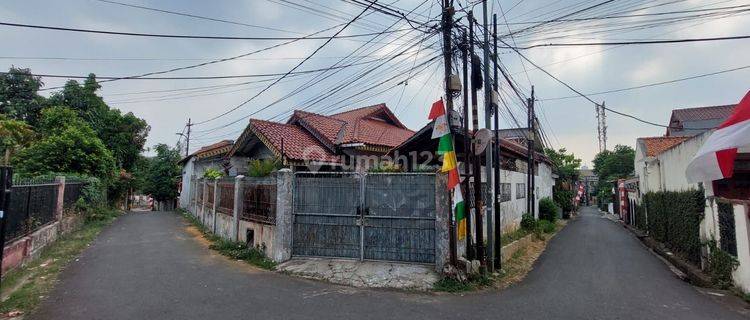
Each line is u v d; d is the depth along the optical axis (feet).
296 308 19.66
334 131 49.88
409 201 27.48
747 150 27.71
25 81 73.31
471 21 28.48
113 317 17.62
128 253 33.19
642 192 64.44
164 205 109.09
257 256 31.37
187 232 48.62
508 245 34.99
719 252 26.81
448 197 26.08
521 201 53.78
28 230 28.58
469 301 21.65
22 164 51.80
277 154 41.32
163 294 21.44
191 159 80.38
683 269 31.78
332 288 23.62
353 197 28.73
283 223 29.22
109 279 24.35
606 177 167.43
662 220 44.83
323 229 29.30
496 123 31.32
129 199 104.27
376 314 18.99
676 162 38.91
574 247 45.50
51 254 31.12
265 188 32.42
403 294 22.66
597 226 76.84
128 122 85.25
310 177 29.86
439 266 25.70
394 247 27.63
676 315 19.97
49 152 53.67
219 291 22.38
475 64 28.40
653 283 27.32
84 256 31.42
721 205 26.99
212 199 49.16
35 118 73.10
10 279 22.90
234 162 54.60
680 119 89.20
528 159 58.13
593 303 21.85
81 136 57.41
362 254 28.09
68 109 64.75
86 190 52.19
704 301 22.68
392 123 65.36
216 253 34.50
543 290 24.75
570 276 29.19
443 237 25.82
